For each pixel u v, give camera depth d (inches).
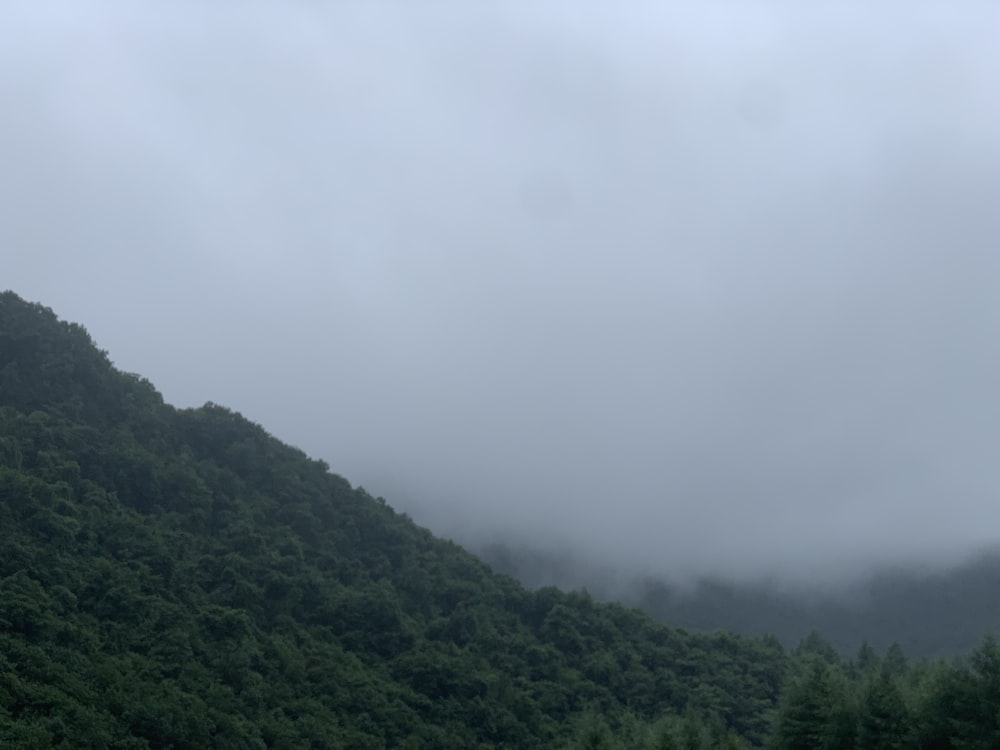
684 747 2454.5
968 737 1851.6
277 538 3558.1
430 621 3659.0
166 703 2336.4
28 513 2815.0
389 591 3604.8
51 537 2790.4
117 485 3302.2
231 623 2861.7
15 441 3058.6
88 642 2468.0
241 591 3046.3
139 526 3080.7
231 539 3371.1
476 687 3134.8
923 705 1947.6
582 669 3560.5
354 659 3100.4
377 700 2896.2
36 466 3090.6
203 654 2704.2
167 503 3403.1
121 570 2842.0
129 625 2655.0
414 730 2849.4
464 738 2893.7
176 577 2987.2
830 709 2097.7
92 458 3294.8
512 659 3452.3
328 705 2815.0
